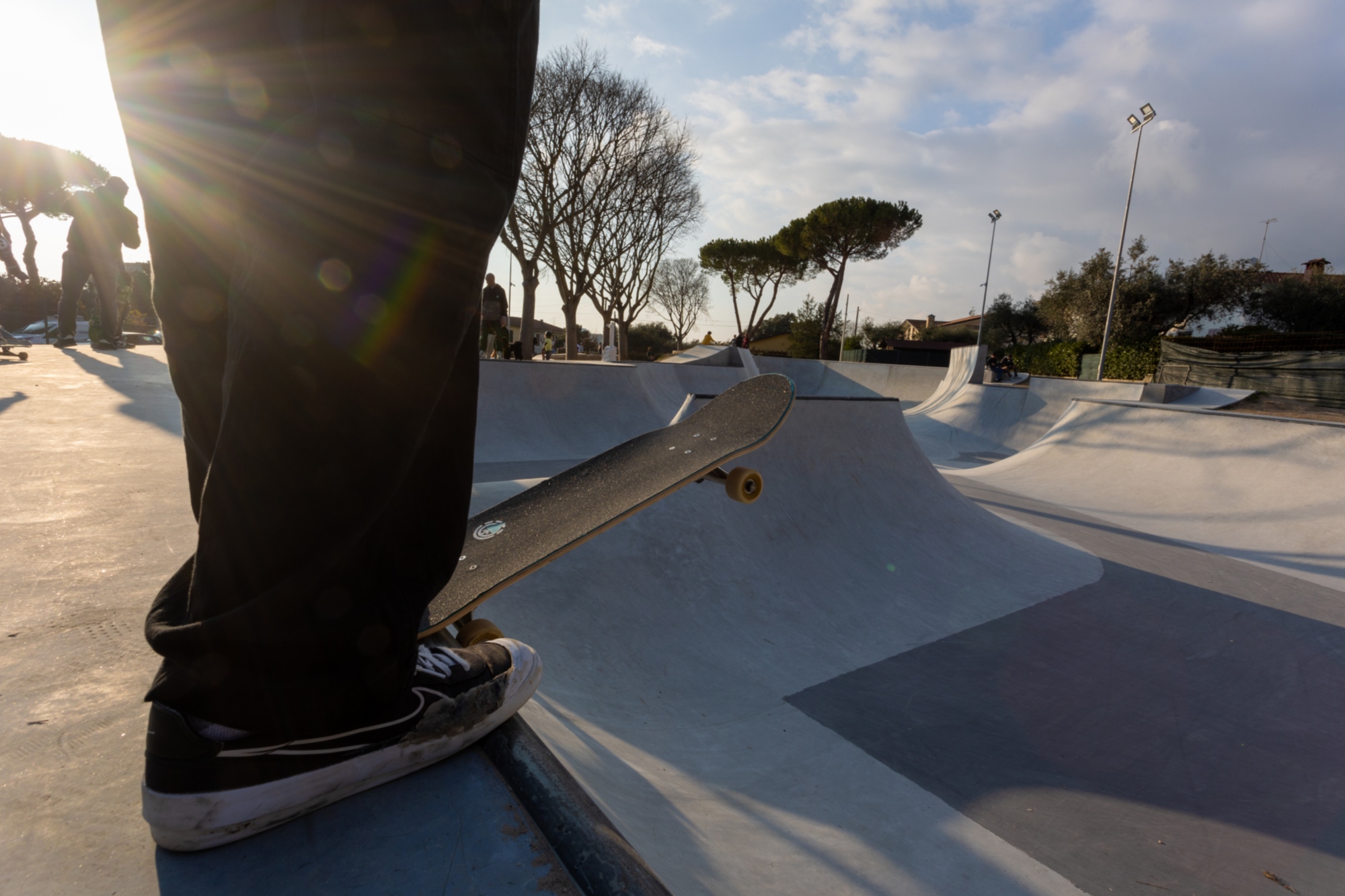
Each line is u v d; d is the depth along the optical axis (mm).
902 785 2316
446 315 737
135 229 9195
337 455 690
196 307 920
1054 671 3377
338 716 771
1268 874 2018
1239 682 3375
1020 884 1862
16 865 723
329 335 665
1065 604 4348
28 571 1566
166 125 878
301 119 679
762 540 4145
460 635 1173
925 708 2914
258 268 671
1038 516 7016
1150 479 8555
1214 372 18922
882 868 1778
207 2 828
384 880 743
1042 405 18219
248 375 669
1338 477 6922
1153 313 24531
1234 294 23672
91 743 953
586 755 1682
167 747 719
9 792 839
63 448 2932
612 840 827
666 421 10234
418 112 696
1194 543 6594
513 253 20125
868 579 4270
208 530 699
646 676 2820
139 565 1649
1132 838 2139
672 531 3789
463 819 848
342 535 713
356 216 669
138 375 5980
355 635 755
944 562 4785
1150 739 2779
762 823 1854
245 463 678
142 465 2713
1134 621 4125
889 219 34094
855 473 5234
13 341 9336
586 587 3215
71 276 8766
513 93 800
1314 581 5305
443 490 891
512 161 821
